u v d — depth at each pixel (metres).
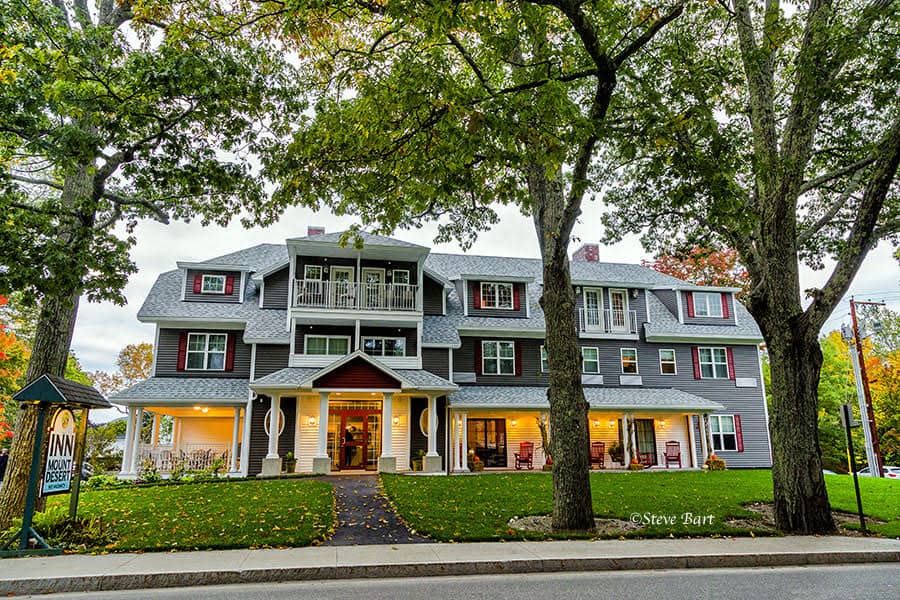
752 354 26.80
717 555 8.12
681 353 26.16
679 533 9.72
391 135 9.36
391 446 20.31
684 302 26.89
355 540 9.27
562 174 12.59
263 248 26.55
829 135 12.51
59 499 12.92
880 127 12.22
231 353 21.66
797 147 10.84
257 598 6.34
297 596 6.42
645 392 24.52
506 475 17.86
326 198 10.46
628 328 25.89
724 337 26.17
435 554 8.09
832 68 9.73
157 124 10.62
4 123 9.44
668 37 11.70
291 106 11.49
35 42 9.23
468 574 7.54
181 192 11.98
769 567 8.07
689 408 23.34
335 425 21.36
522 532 9.69
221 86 10.04
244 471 19.80
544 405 22.25
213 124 10.67
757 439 25.77
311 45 10.97
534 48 9.56
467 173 9.02
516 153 8.75
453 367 24.03
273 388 18.95
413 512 11.22
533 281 25.56
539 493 13.74
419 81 7.80
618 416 24.62
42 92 9.16
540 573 7.62
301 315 21.14
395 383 19.70
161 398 19.19
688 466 24.62
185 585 6.94
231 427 22.98
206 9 10.04
